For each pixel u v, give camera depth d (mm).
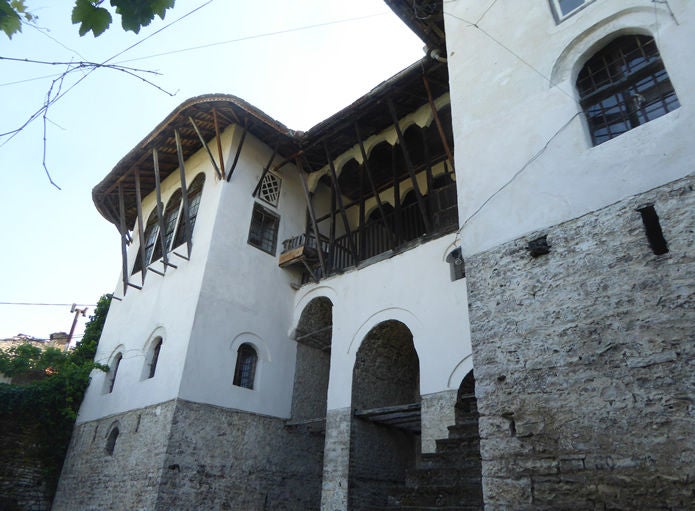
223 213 13961
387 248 14258
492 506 5348
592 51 6824
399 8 10117
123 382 13750
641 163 5672
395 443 12531
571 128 6488
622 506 4523
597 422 4949
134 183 17203
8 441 13727
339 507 10742
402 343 13266
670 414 4543
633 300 5168
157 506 10328
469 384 10172
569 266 5793
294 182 16484
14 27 3168
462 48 8688
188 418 11414
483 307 6383
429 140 14672
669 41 5980
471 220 7047
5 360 16391
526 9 7879
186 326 12422
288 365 14078
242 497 11758
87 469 13188
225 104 13945
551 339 5605
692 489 4207
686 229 5074
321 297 14266
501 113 7422
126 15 3338
